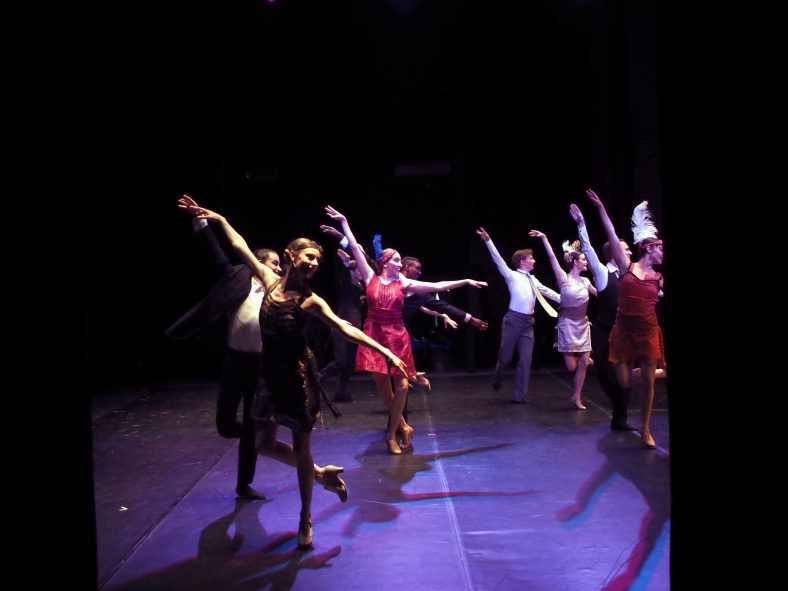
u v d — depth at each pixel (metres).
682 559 1.57
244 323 3.84
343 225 5.27
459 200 10.10
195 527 3.61
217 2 9.47
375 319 5.10
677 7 1.52
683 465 1.56
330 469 3.47
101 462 5.14
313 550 3.24
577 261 6.84
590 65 9.80
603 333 5.68
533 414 6.55
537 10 9.90
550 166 10.34
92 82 8.59
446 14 9.92
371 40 10.03
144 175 9.79
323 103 10.23
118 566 3.10
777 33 1.37
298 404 3.23
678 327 1.56
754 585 1.43
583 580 2.82
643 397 5.07
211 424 6.51
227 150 10.14
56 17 1.72
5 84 1.68
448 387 8.47
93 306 10.00
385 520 3.63
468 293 9.87
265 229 10.45
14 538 1.72
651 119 9.16
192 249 10.19
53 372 1.73
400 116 10.28
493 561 3.05
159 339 10.32
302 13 9.87
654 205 9.17
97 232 9.82
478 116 10.37
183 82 9.55
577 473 4.44
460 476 4.45
